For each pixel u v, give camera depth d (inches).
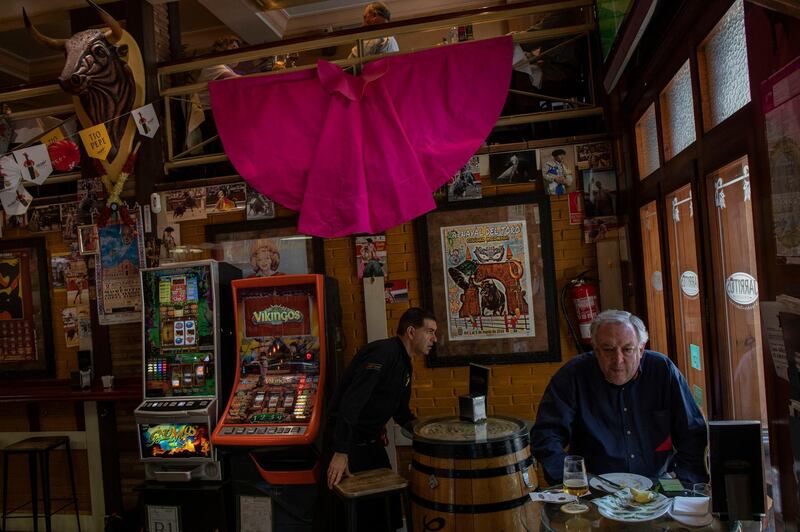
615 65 138.5
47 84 210.4
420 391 183.5
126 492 199.8
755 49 73.8
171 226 199.2
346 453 135.3
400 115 179.3
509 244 179.6
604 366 104.1
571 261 177.9
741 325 93.9
